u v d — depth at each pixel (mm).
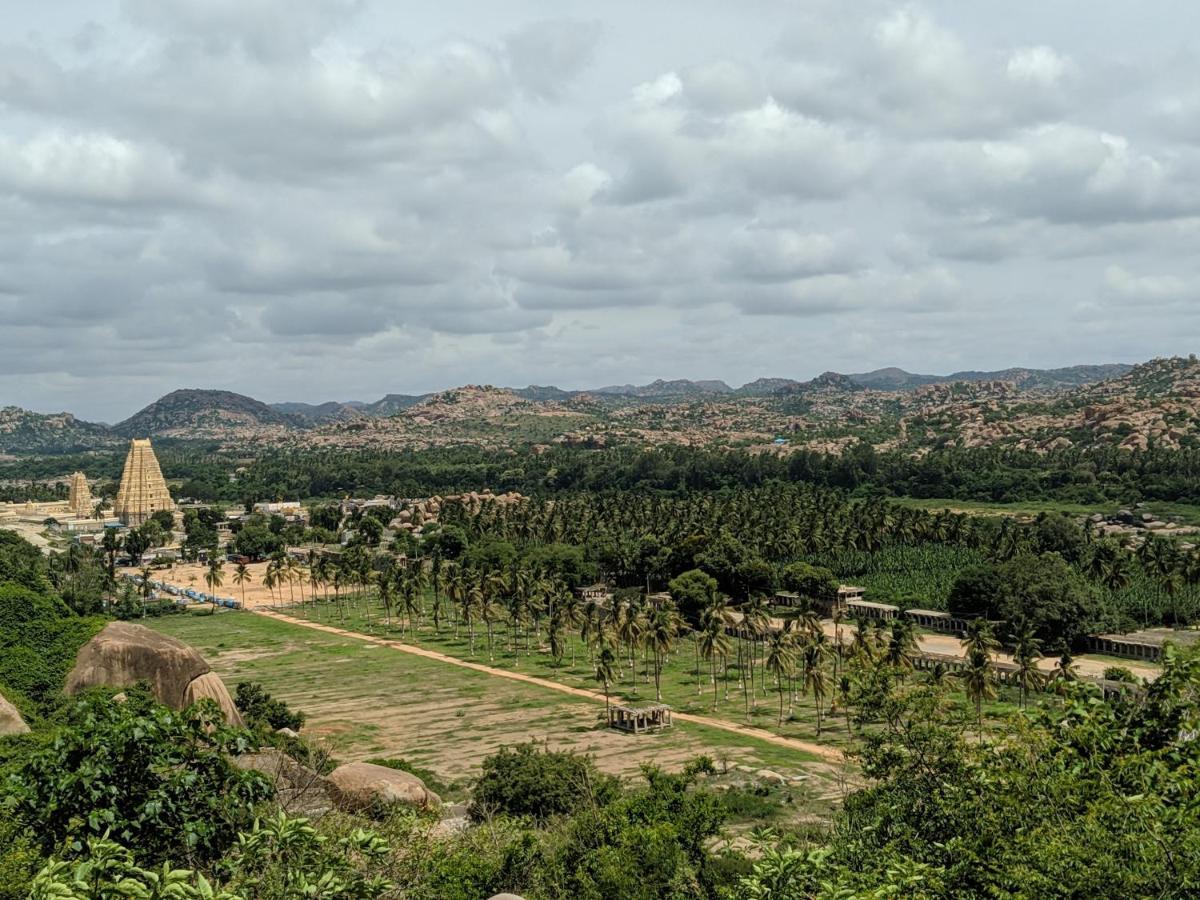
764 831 51625
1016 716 37844
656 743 119125
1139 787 32375
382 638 198500
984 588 174750
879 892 28609
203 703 34500
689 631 190500
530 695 148125
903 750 43812
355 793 60625
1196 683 35469
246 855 29062
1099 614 165750
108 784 30547
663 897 49062
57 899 22344
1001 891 30047
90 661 89250
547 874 48062
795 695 144125
